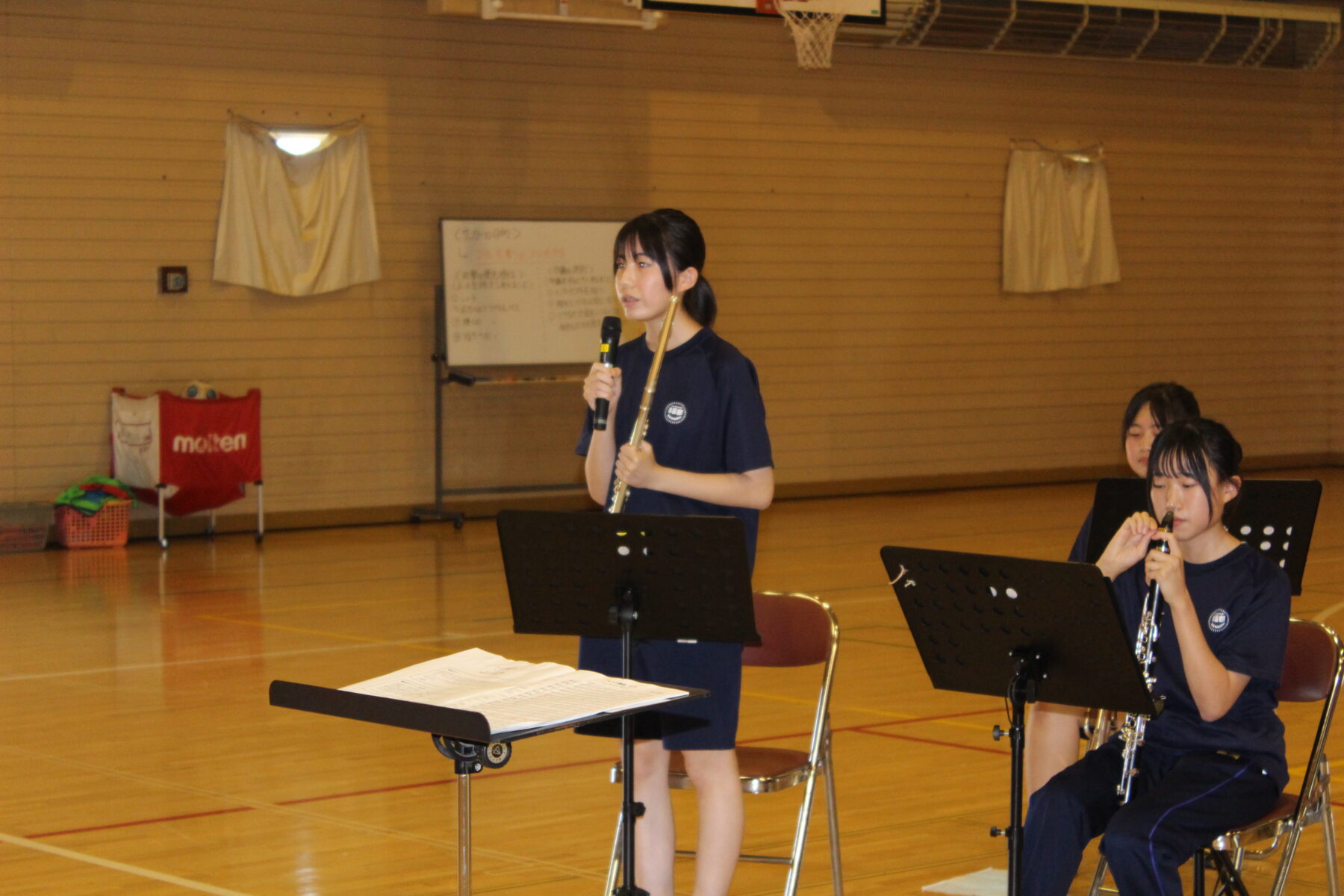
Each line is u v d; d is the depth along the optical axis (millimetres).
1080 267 14305
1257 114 15258
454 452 12086
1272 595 3199
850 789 5141
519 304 11844
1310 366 15766
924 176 13672
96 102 10727
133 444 10508
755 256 13055
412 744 5699
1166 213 14852
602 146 12438
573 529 2889
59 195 10641
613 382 3248
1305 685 3441
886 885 4184
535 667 2678
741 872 4316
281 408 11422
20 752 5559
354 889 4141
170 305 11016
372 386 11758
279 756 5527
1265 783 3160
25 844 4512
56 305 10664
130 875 4242
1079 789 3170
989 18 13203
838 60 13219
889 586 9086
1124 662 2787
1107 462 14727
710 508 3391
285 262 11328
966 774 5316
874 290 13547
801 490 13352
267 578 9406
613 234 12094
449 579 9398
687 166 12750
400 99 11711
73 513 10453
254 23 11172
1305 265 15648
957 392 13977
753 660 3795
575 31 12250
